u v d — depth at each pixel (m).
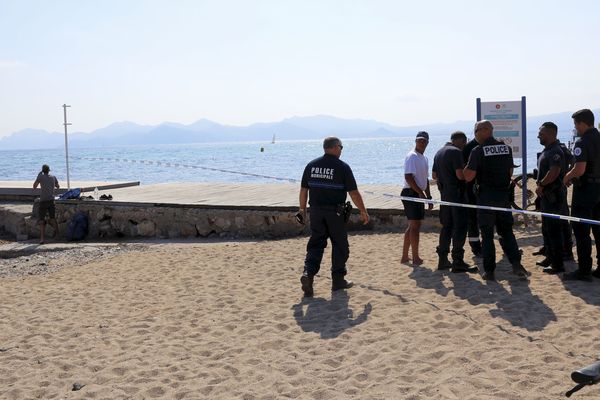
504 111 11.95
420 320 6.36
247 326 6.57
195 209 14.87
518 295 7.04
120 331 6.66
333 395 4.72
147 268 10.20
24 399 5.02
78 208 16.23
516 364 5.05
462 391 4.61
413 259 9.02
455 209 8.20
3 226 17.95
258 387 4.97
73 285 9.22
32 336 6.65
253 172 51.66
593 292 6.98
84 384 5.26
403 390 4.71
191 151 180.50
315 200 7.68
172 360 5.70
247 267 9.68
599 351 5.26
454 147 8.27
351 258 9.84
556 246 7.84
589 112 7.19
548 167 7.79
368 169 54.62
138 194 17.73
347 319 6.58
